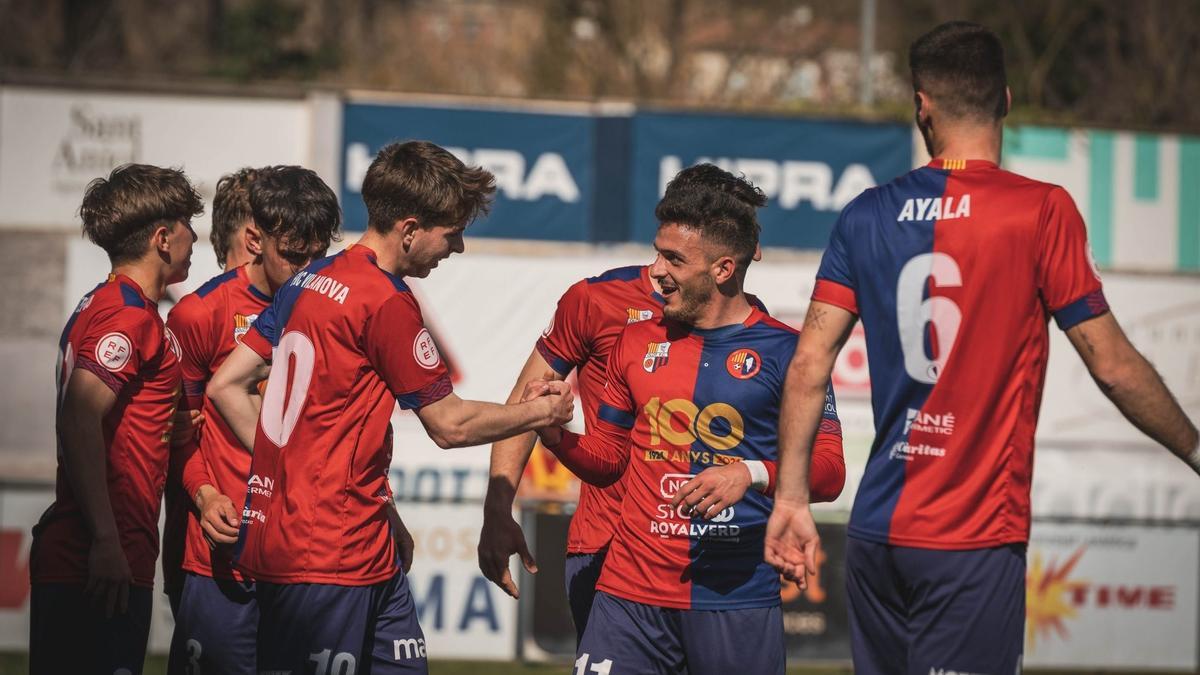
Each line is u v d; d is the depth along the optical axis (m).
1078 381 29.16
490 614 28.39
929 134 11.23
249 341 13.52
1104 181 30.03
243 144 28.97
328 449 12.30
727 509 12.60
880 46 58.41
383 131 29.23
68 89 28.67
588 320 14.85
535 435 14.66
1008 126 29.91
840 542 28.41
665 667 12.96
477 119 29.39
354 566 12.36
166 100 28.86
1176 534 29.06
